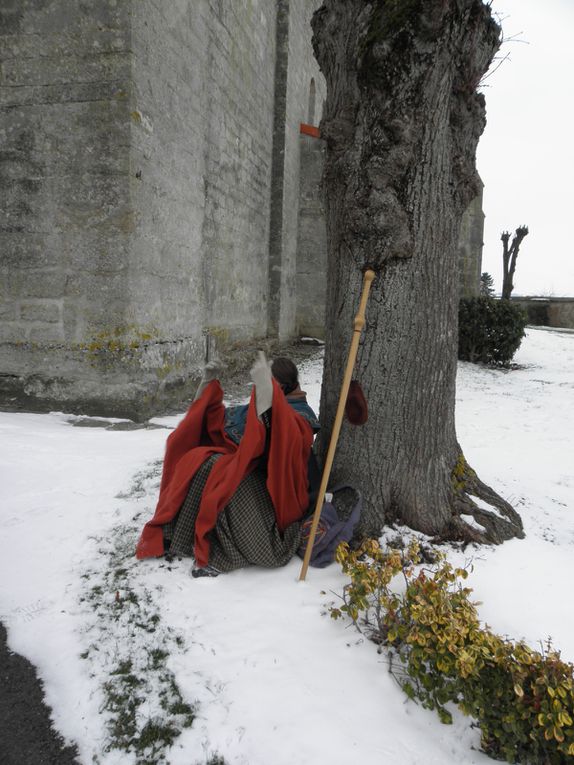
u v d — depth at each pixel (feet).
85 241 19.39
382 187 9.53
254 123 35.83
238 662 7.54
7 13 19.06
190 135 24.61
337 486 10.23
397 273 9.78
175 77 22.57
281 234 41.65
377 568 8.23
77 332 19.72
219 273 30.14
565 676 6.28
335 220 10.30
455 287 10.28
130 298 19.53
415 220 9.64
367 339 9.98
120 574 9.52
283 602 8.66
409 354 9.91
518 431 20.85
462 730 6.69
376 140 9.49
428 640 6.95
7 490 12.57
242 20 31.81
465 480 10.87
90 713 6.98
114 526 11.07
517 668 6.34
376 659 7.59
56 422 18.72
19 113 19.38
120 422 19.22
